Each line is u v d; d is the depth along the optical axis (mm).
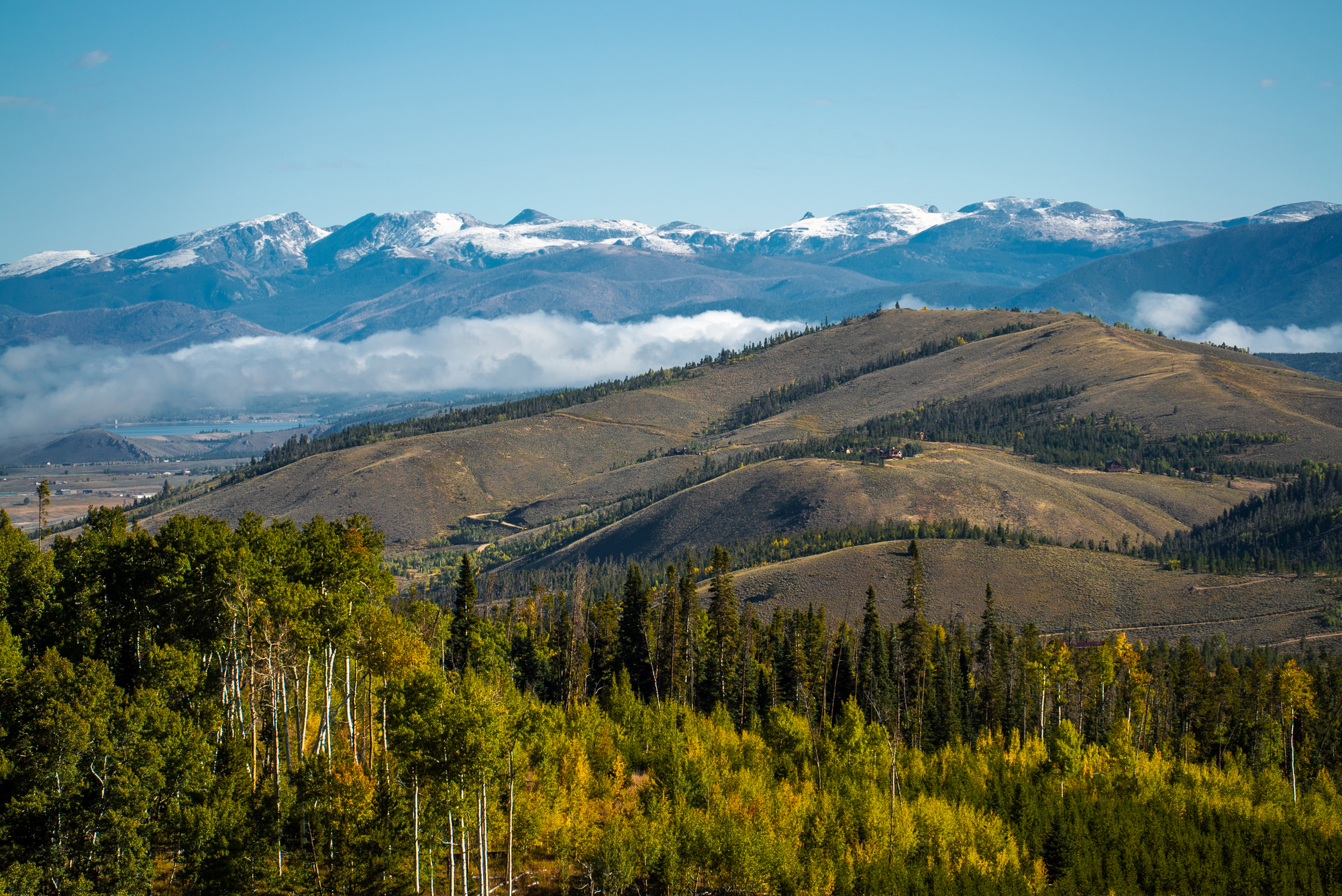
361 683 92375
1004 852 94500
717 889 88062
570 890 82625
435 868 78750
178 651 84562
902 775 111125
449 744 70312
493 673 114312
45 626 94000
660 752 103938
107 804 70625
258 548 91625
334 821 73938
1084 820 103000
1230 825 103250
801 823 93938
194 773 75625
